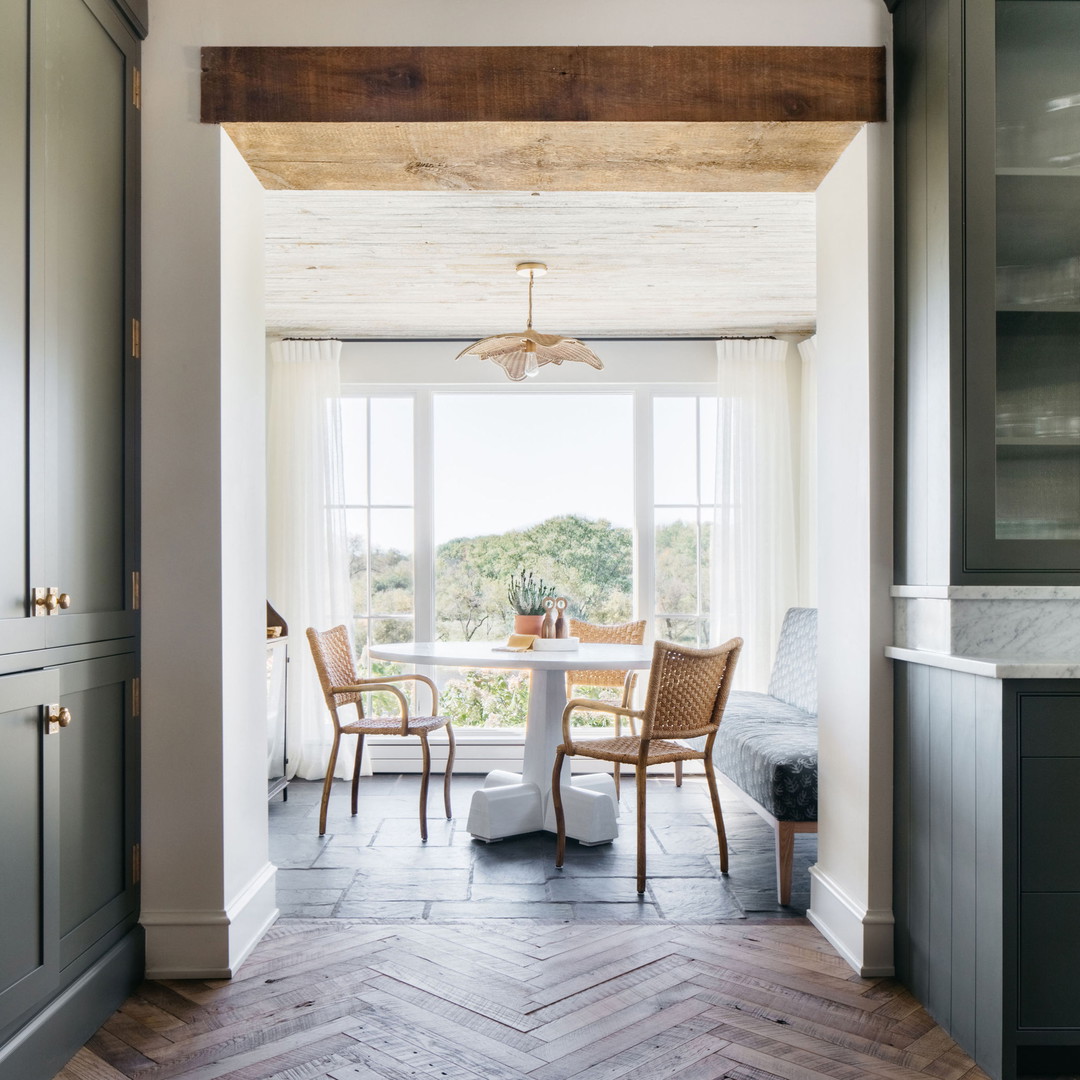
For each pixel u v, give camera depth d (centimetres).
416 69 246
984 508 215
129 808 235
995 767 193
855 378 258
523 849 366
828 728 277
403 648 391
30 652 188
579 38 248
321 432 517
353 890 313
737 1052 203
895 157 249
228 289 250
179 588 242
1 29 179
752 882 324
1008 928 190
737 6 250
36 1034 185
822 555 285
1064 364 224
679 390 537
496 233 369
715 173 279
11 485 182
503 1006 225
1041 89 228
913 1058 202
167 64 246
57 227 201
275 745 443
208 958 240
